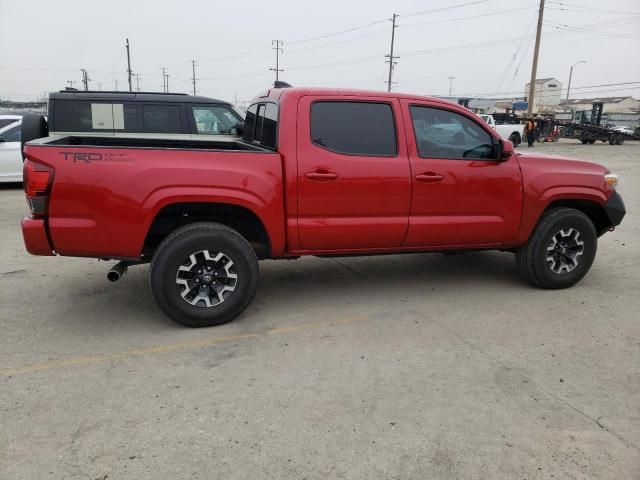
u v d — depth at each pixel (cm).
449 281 545
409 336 407
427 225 457
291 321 434
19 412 296
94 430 281
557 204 516
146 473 248
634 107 9175
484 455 265
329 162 421
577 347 390
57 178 366
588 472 253
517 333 414
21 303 468
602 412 305
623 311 463
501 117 3672
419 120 454
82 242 377
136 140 504
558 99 8919
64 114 866
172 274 395
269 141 448
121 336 401
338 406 307
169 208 399
